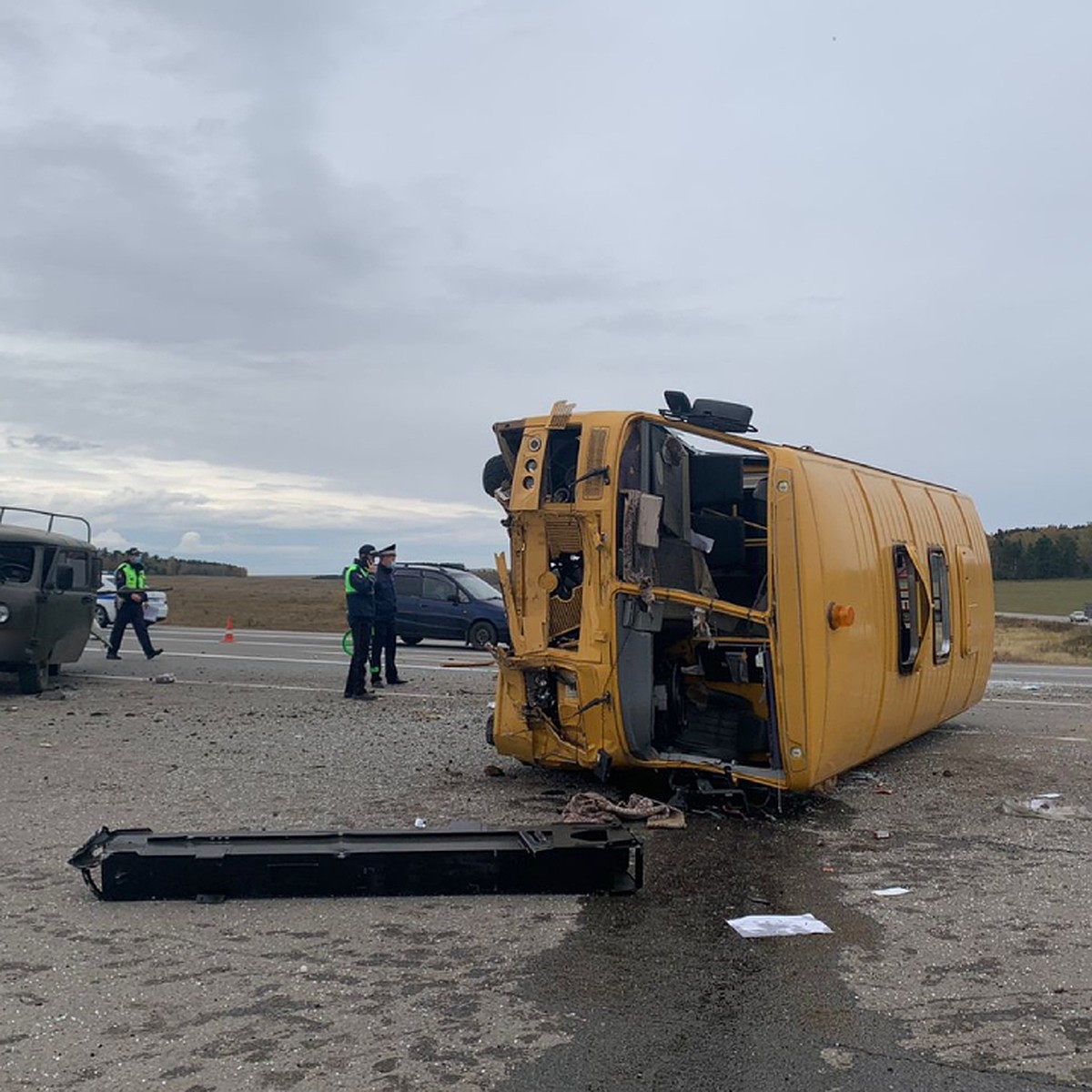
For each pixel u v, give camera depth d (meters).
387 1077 4.21
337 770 10.09
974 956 5.55
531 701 8.85
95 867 6.65
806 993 5.06
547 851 6.45
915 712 10.61
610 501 8.41
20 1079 4.15
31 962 5.34
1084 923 6.06
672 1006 4.89
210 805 8.61
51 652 15.37
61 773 9.84
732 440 8.59
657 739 9.06
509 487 9.16
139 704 14.51
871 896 6.53
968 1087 4.16
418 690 16.50
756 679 8.98
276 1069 4.26
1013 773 10.45
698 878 6.86
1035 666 26.66
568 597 8.87
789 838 7.89
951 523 11.82
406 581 26.28
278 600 62.97
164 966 5.31
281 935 5.76
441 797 8.95
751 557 9.33
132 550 20.73
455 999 4.95
